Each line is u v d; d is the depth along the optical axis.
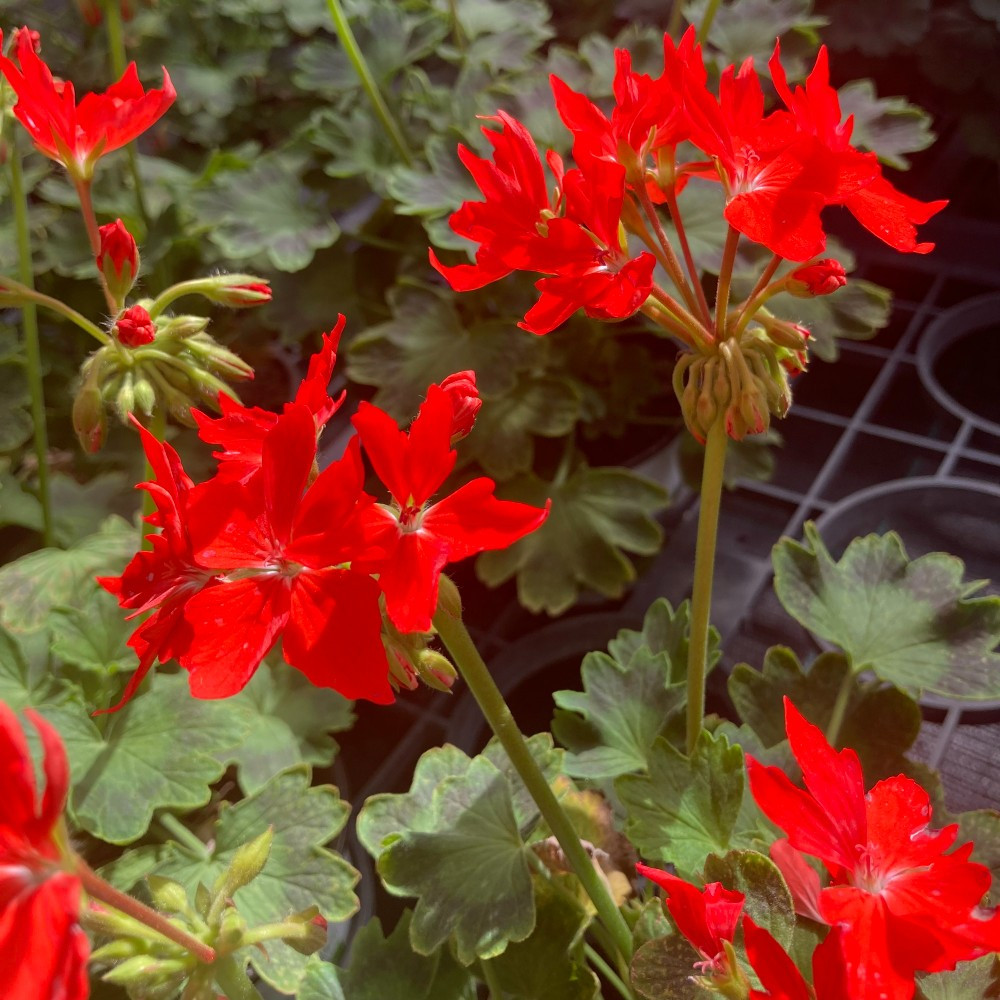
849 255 0.77
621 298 0.39
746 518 0.81
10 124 0.58
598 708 0.55
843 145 0.41
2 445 0.65
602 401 0.83
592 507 0.75
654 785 0.48
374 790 0.66
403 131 0.88
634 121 0.41
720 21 0.87
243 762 0.58
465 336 0.74
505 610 0.77
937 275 0.98
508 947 0.50
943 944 0.35
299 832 0.53
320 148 0.86
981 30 1.00
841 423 0.87
